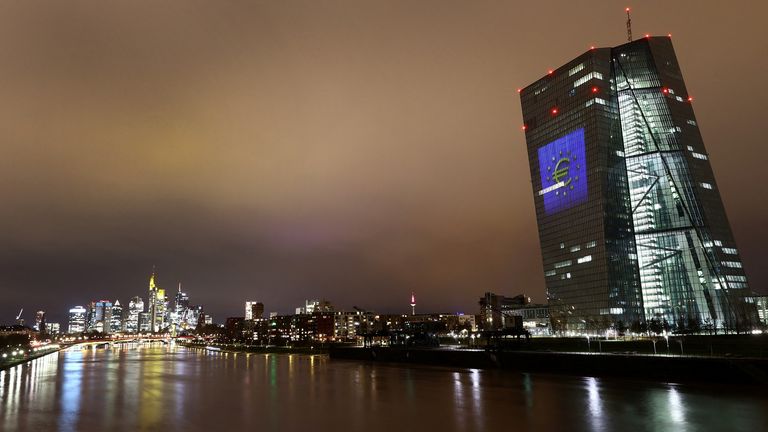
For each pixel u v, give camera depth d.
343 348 199.50
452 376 111.31
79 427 58.03
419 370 131.00
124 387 102.50
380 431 52.88
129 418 63.06
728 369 80.12
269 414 64.19
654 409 60.28
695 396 69.12
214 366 171.62
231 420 60.41
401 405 69.56
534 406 65.69
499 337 138.88
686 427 50.34
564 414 59.09
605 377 97.25
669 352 103.62
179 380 117.31
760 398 66.31
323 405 71.00
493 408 65.12
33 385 110.12
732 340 133.50
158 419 61.97
